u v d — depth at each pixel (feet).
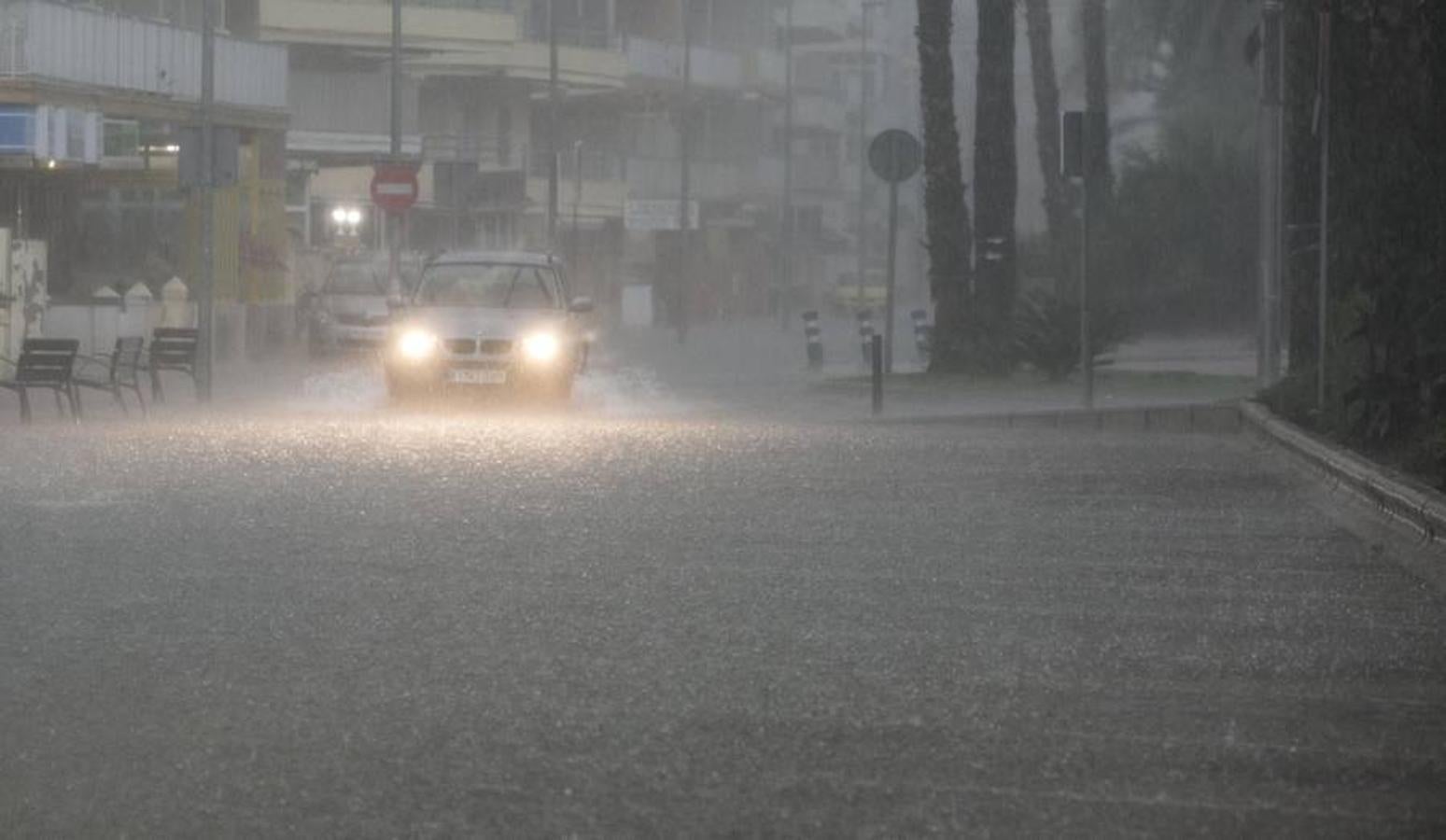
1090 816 37.88
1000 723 46.14
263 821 37.17
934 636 57.77
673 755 42.63
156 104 253.24
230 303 271.69
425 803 38.52
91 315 220.23
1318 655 55.36
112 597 62.90
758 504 92.43
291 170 378.53
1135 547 78.64
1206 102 376.07
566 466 110.52
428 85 450.30
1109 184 344.49
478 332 166.61
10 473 104.32
